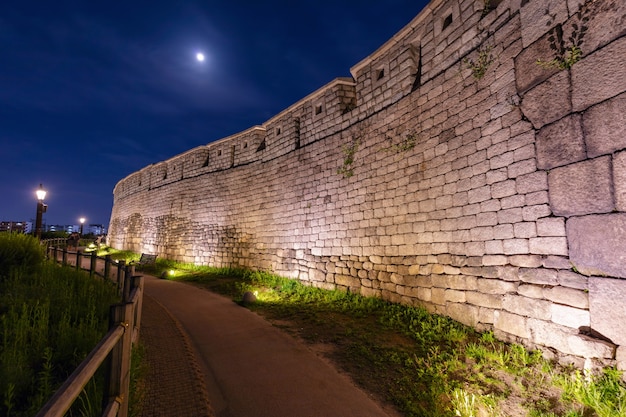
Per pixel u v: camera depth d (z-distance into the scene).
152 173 21.00
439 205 6.90
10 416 2.66
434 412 3.41
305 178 11.21
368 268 8.62
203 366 4.31
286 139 12.30
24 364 3.35
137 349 4.20
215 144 16.33
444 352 4.93
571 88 4.57
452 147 6.70
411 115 7.82
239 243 13.80
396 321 6.52
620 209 3.92
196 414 3.16
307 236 10.85
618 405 3.41
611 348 3.87
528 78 5.24
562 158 4.63
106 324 4.67
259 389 3.76
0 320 4.32
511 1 5.71
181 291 9.60
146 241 20.14
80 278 7.52
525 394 3.78
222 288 10.19
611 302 3.94
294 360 4.62
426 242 7.14
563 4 4.77
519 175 5.30
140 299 4.47
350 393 3.75
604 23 4.23
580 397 3.61
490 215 5.78
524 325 5.00
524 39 5.37
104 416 2.02
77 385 1.55
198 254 15.79
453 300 6.37
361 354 4.93
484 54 6.15
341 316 6.98
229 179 14.91
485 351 4.85
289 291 9.55
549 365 4.36
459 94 6.64
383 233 8.31
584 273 4.29
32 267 7.72
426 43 7.61
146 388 3.57
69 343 3.80
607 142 4.09
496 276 5.56
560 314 4.52
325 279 9.90
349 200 9.47
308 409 3.38
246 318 6.71
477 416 3.39
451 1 7.03
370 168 8.90
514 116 5.46
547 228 4.80
